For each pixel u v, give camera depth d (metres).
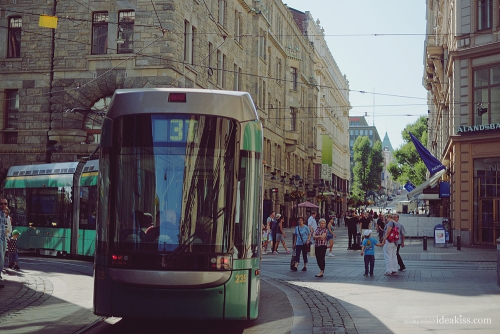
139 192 9.09
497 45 31.56
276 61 58.72
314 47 84.56
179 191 9.05
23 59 34.62
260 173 9.74
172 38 32.56
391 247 19.03
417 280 17.58
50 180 25.16
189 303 8.76
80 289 14.59
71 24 34.00
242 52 47.16
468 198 32.72
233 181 9.22
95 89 33.38
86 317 10.90
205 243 8.91
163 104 9.26
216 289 8.83
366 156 138.12
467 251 30.17
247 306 9.11
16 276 17.16
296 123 63.22
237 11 46.22
